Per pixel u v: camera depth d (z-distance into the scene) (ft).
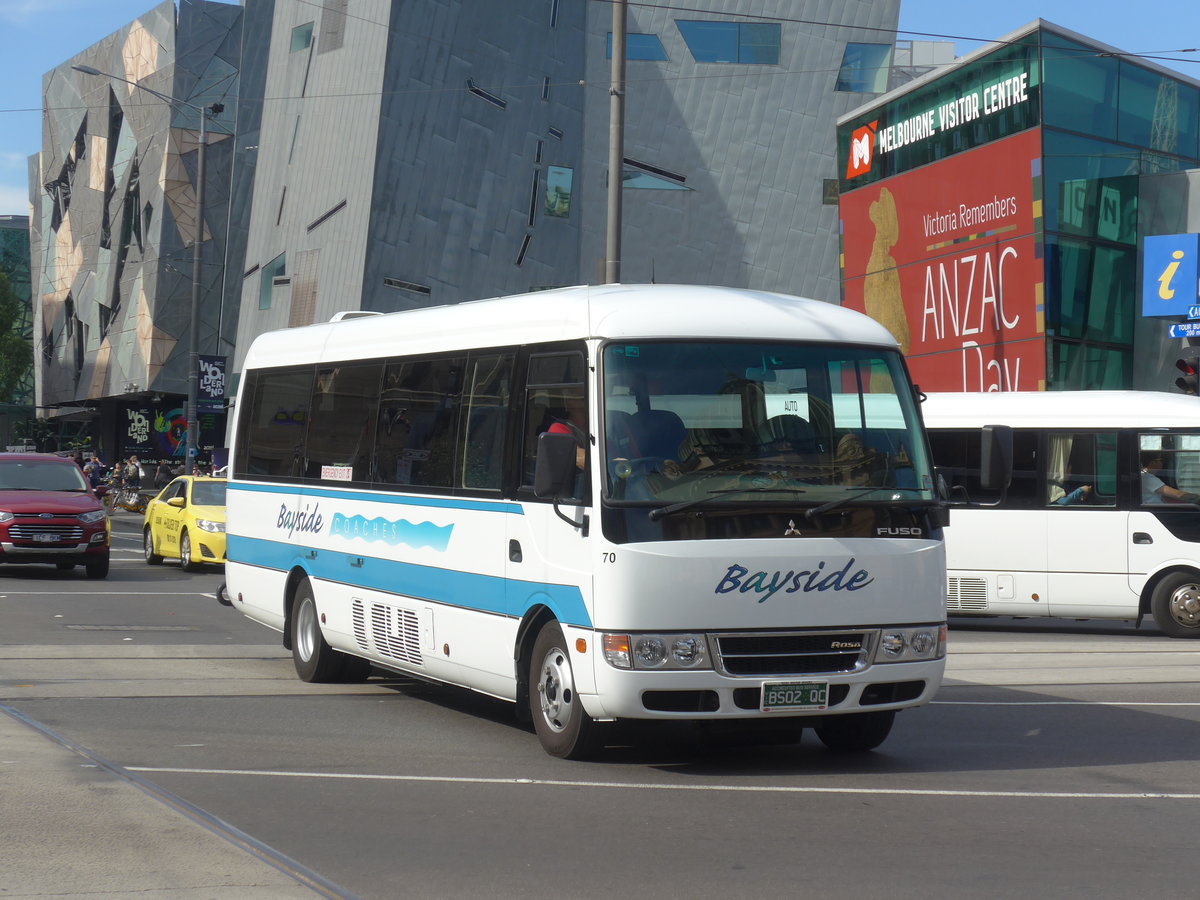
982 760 31.27
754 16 190.29
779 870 21.45
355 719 36.06
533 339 32.04
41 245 296.71
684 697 28.71
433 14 173.27
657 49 189.26
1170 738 34.24
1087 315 103.86
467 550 33.91
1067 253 102.53
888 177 118.62
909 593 29.91
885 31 191.72
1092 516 59.77
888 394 30.96
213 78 235.40
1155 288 96.94
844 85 192.13
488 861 21.85
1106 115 104.42
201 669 45.03
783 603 28.89
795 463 29.63
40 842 22.53
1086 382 103.91
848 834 23.91
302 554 42.86
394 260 172.45
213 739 32.78
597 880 20.80
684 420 29.32
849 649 29.40
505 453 32.53
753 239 191.11
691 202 189.67
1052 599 60.29
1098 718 37.32
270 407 46.29
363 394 40.11
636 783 28.25
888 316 118.83
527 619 31.55
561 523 30.01
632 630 28.30
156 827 23.61
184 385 237.86
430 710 37.70
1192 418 58.95
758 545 28.86
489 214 179.52
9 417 352.08
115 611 63.36
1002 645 55.77
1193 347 71.92
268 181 191.31
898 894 20.16
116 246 252.01
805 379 30.32
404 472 37.32
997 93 105.29
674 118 189.57
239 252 215.72
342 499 40.50
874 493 29.94
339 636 40.65
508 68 180.04
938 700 40.65
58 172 280.72
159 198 234.79
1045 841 23.50
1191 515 58.49
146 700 38.58
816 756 31.73
